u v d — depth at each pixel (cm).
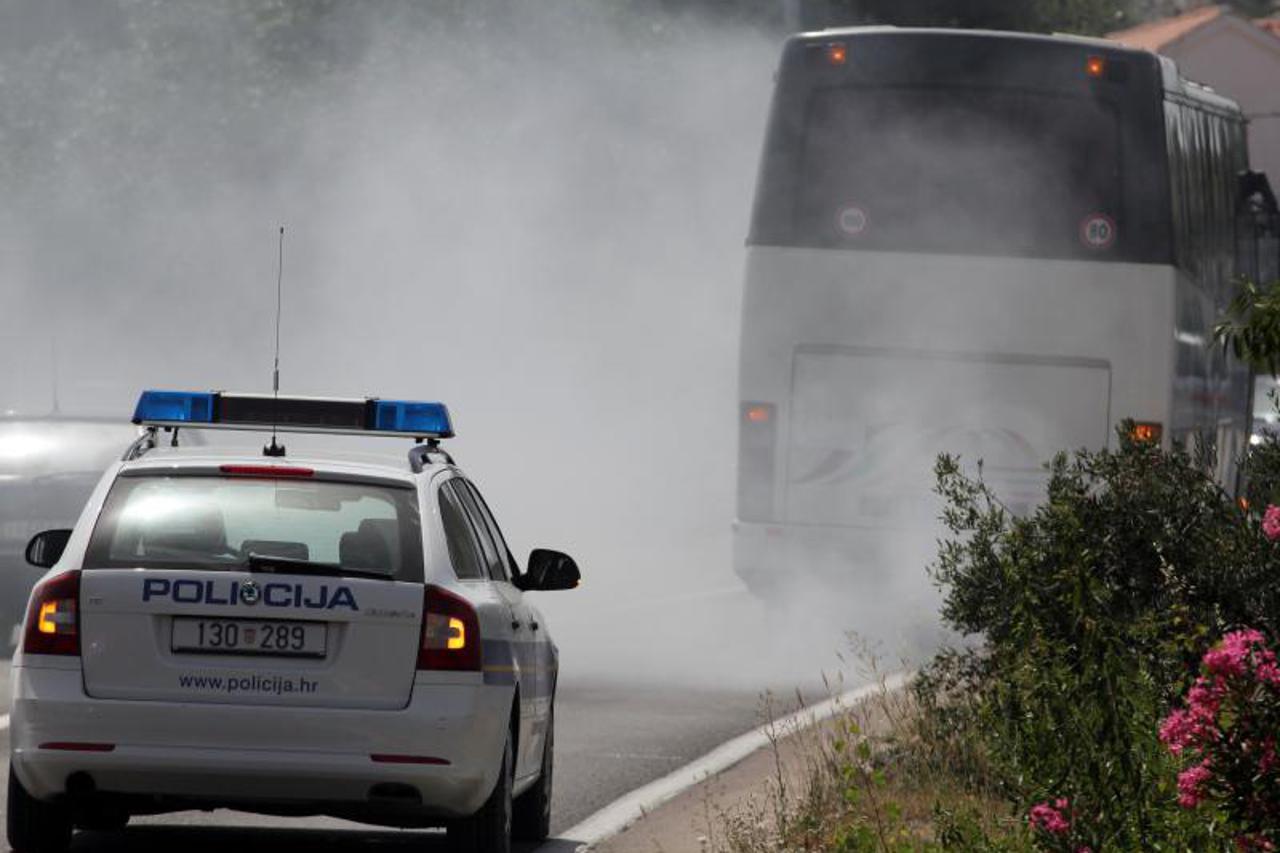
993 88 6084
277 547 3022
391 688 2927
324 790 2919
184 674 2919
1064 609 2662
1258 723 2227
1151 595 3350
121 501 3030
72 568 2956
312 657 2930
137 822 3572
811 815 3350
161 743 2905
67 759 2906
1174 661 2881
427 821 3019
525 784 3281
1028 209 6072
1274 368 2980
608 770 4162
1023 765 2478
